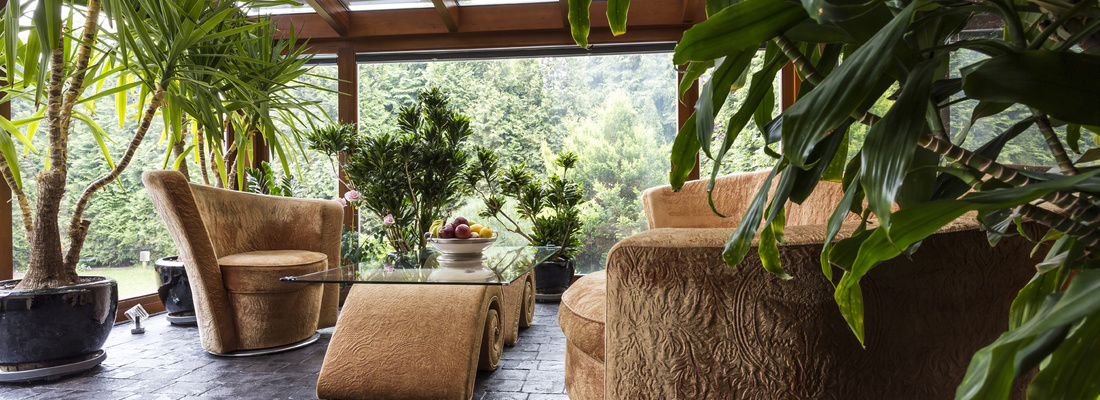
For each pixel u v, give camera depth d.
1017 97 0.36
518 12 4.34
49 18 1.94
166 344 2.80
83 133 3.36
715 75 0.52
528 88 4.50
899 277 1.00
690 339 1.04
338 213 3.23
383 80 4.53
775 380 1.01
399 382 1.87
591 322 1.44
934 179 0.54
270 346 2.63
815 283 0.99
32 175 3.05
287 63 3.23
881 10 0.45
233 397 2.03
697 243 1.04
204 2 2.70
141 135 2.44
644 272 1.06
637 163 4.44
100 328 2.36
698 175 4.33
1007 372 0.31
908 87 0.40
